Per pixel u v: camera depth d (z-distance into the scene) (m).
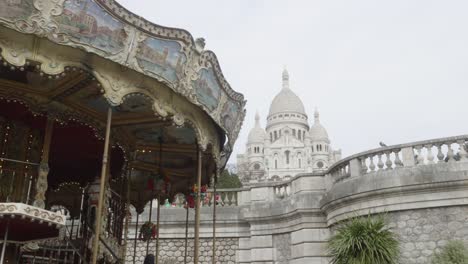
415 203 16.62
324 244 20.08
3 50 10.45
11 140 14.17
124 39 11.34
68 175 18.30
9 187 13.87
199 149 14.52
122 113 15.38
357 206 17.86
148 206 24.44
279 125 122.19
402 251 16.41
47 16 10.31
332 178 20.66
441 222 16.16
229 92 14.94
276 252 22.12
